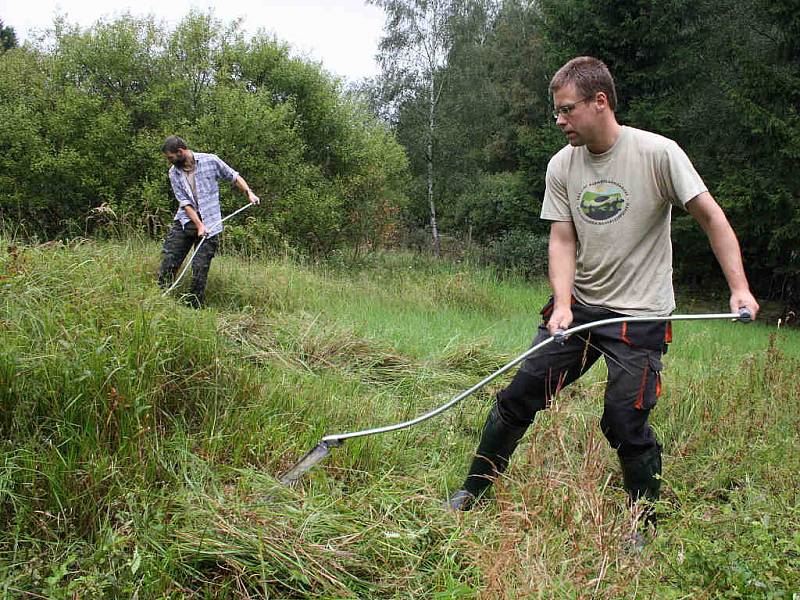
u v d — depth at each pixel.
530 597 2.15
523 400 3.10
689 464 3.72
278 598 2.35
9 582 2.20
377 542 2.60
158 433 3.13
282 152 12.40
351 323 6.00
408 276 11.56
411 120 19.83
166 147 6.19
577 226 3.07
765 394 4.83
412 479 3.21
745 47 15.88
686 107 16.53
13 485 2.60
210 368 3.62
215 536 2.48
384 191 14.61
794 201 13.71
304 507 2.70
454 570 2.50
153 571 2.31
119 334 3.39
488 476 3.02
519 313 9.48
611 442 3.07
